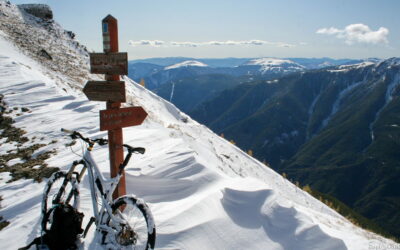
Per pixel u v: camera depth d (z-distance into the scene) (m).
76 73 40.22
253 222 5.89
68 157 10.30
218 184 7.20
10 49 34.31
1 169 10.14
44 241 4.70
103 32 5.42
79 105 18.02
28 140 13.23
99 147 10.54
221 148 36.69
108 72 5.47
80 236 4.98
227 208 6.16
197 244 5.04
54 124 14.88
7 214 6.61
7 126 15.26
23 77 23.53
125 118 5.79
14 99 19.02
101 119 5.48
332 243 5.61
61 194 5.09
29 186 8.21
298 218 6.11
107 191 4.57
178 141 10.71
